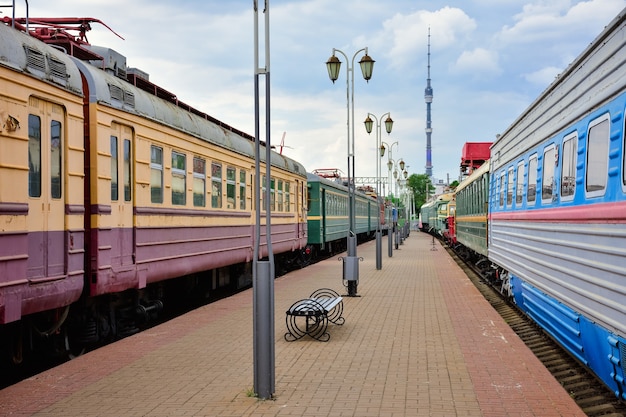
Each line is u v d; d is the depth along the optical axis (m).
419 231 86.31
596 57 6.66
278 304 13.53
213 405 6.20
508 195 13.01
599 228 6.40
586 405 6.97
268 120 6.85
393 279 19.17
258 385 6.43
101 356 8.41
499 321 11.18
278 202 19.84
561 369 8.78
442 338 9.62
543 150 9.46
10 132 6.75
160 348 8.93
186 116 12.52
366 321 11.27
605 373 6.53
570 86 7.79
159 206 10.90
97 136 8.73
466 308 12.85
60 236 7.79
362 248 39.81
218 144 14.18
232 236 15.18
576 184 7.37
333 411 5.98
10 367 8.65
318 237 27.56
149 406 6.18
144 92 10.74
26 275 6.96
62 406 6.18
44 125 7.50
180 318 11.66
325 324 10.81
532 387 6.76
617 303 5.89
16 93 6.89
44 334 8.06
